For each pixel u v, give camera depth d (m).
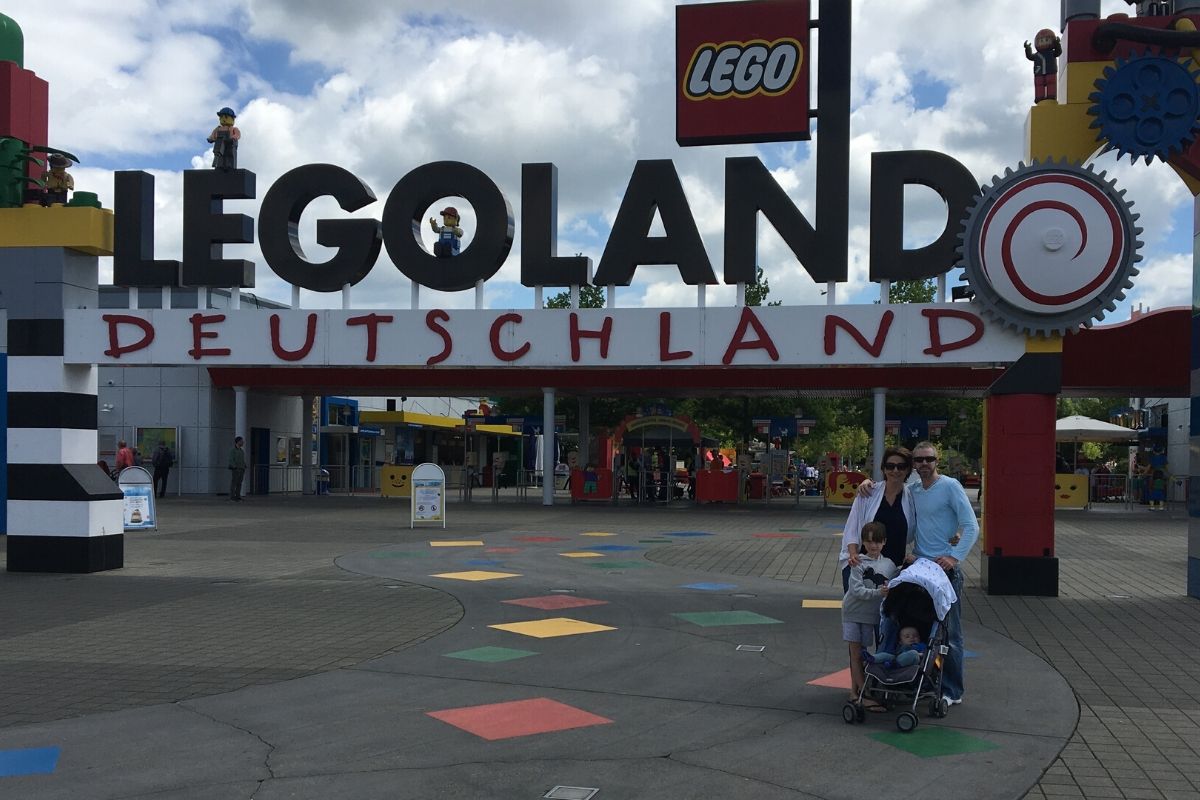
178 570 13.76
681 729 6.28
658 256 12.92
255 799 5.03
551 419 29.81
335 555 15.69
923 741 6.04
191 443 32.22
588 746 5.93
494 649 8.64
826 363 12.17
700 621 10.03
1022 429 12.04
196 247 13.42
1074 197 11.59
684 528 21.56
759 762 5.65
